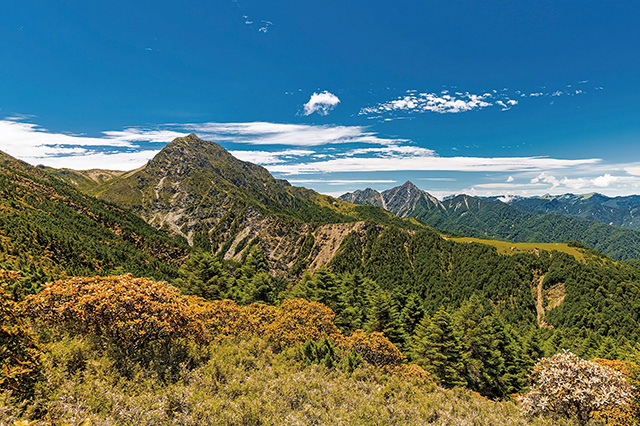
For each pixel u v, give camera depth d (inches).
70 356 347.9
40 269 1430.9
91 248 4621.1
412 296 2775.6
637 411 706.8
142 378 362.0
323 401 427.8
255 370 498.6
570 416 671.1
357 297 2896.2
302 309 1034.1
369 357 820.6
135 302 421.7
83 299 390.6
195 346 484.4
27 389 272.7
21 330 304.2
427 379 787.4
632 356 1000.9
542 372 721.6
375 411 419.5
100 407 285.0
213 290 2384.4
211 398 347.6
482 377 1905.8
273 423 332.8
